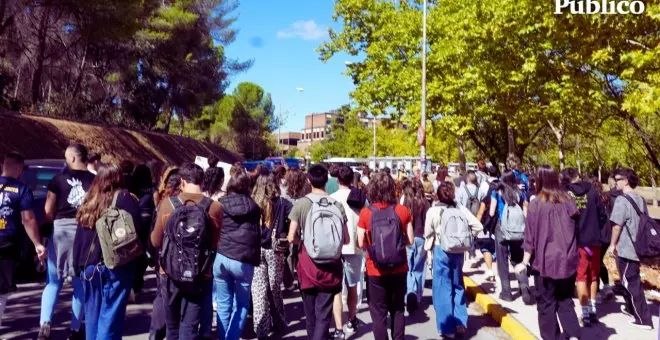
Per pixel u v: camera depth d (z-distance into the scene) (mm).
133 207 4754
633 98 9703
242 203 5016
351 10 25531
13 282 5223
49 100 27078
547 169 5203
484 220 8070
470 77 16781
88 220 4605
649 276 7891
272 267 6199
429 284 9266
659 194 28250
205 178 5699
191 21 33938
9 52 22484
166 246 4469
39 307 7062
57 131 21250
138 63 34531
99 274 4582
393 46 24312
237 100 68188
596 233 6141
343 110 27016
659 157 21281
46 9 21406
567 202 5094
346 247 6074
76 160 5672
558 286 5172
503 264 7535
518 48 14680
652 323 6230
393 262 4906
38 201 7961
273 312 6258
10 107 21875
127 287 4730
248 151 68125
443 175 9453
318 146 84875
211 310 5062
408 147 59938
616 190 6664
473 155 44156
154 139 31812
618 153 32938
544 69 14469
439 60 20781
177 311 4668
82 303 5379
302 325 6590
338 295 5844
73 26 23078
